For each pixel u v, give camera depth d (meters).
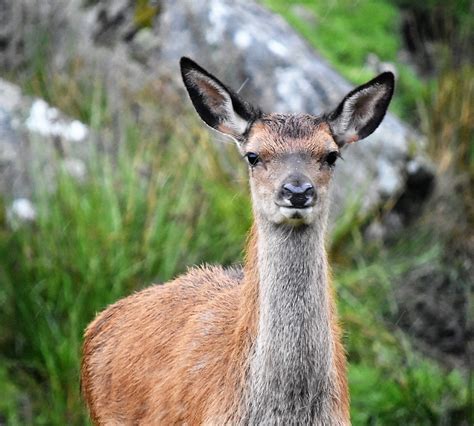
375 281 17.25
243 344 9.98
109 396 11.84
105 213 15.58
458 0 23.39
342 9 22.92
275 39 20.25
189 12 20.03
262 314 9.80
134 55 19.95
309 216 9.56
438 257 17.78
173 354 10.95
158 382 11.02
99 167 16.98
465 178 18.58
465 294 17.31
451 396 15.46
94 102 18.33
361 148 18.88
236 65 19.67
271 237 9.80
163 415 10.82
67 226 15.50
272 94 19.45
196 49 19.86
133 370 11.45
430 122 19.84
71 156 17.31
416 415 15.14
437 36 22.86
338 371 10.21
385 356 15.99
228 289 11.24
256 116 10.56
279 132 10.16
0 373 15.00
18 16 20.98
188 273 12.07
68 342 14.80
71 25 20.53
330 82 19.95
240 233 16.30
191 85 10.78
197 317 10.95
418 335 17.05
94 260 15.15
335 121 10.59
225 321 10.61
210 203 16.45
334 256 17.36
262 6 21.56
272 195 9.73
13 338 15.29
